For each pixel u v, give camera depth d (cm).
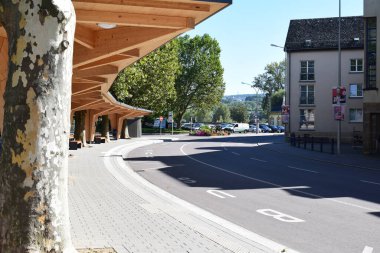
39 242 473
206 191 1514
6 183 473
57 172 482
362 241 845
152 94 6381
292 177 1959
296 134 5878
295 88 5894
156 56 6356
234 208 1196
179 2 990
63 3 480
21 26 471
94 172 1977
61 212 488
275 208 1198
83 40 1216
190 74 9319
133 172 2088
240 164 2580
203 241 787
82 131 3809
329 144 5119
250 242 791
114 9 1009
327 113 5803
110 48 1260
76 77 1784
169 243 764
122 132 6028
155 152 3509
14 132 471
